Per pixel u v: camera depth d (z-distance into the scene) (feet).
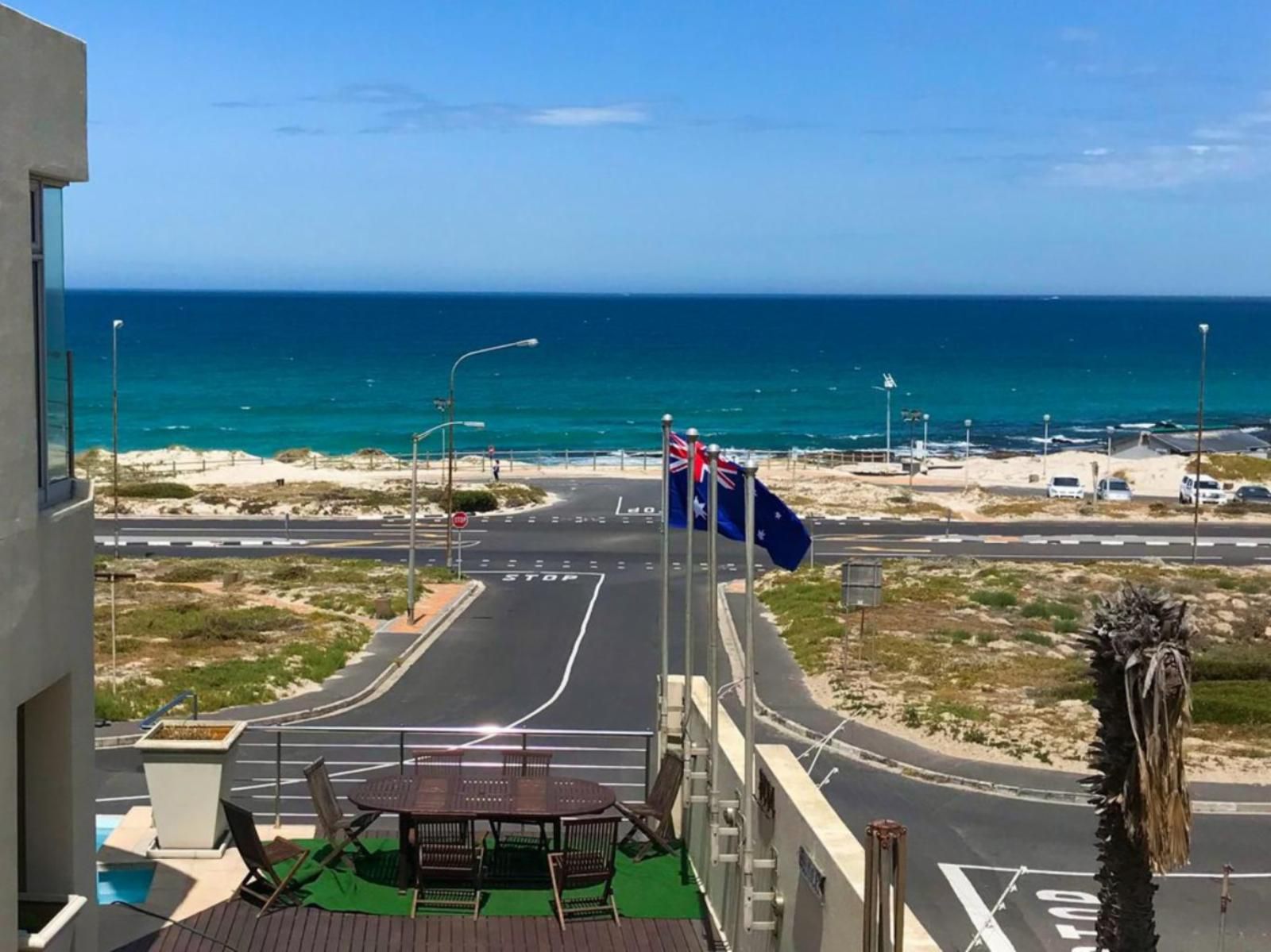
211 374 627.05
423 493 244.83
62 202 36.04
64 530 34.45
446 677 113.19
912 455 316.81
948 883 64.49
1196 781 80.02
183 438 410.52
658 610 144.97
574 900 48.73
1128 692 40.57
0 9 30.60
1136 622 40.98
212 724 55.31
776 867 41.68
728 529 55.52
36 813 35.29
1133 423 469.57
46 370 35.09
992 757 85.51
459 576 165.17
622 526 213.25
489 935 45.93
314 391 553.23
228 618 132.26
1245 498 248.73
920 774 82.53
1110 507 240.73
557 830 51.60
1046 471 305.12
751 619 43.83
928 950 31.83
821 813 38.86
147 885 50.52
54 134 33.60
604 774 79.36
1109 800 42.19
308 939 45.21
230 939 45.09
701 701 54.95
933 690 104.32
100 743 86.07
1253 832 72.08
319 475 280.51
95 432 424.46
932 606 142.00
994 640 124.36
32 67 32.32
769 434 428.97
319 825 54.80
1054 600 145.07
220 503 235.20
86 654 36.04
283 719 96.27
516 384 596.29
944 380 636.07
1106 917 42.86
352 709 101.30
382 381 602.03
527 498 241.96
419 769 58.18
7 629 30.86
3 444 30.68
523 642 128.47
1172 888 64.13
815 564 176.35
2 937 30.73
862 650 116.78
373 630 132.46
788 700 101.86
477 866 48.88
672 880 51.39
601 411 490.08
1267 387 605.73
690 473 54.95
